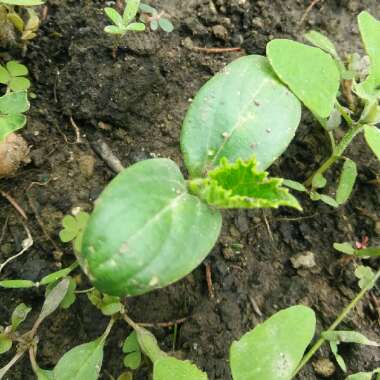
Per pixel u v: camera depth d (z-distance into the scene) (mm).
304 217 144
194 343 125
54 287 114
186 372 102
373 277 129
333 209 145
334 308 134
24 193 132
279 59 113
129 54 147
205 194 92
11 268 124
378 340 130
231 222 139
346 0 174
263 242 140
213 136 106
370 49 123
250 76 112
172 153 143
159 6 161
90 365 109
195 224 90
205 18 161
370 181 149
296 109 111
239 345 102
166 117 146
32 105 142
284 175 148
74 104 142
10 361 113
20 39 145
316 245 141
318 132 152
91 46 146
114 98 142
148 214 87
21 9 148
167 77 151
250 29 164
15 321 111
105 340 122
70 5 153
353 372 125
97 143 140
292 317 104
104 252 82
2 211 129
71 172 136
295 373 118
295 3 171
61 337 121
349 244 140
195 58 156
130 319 120
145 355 120
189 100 150
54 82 145
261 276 135
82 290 124
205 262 134
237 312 129
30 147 137
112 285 82
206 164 105
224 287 132
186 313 128
